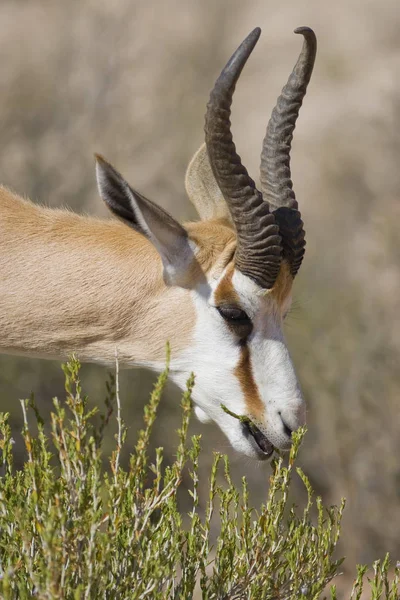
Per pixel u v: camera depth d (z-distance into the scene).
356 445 28.81
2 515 13.19
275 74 63.12
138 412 30.25
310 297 32.62
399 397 29.36
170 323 16.81
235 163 15.84
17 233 17.09
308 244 39.62
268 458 16.80
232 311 16.55
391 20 66.00
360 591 14.45
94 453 12.73
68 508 12.95
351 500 27.91
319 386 29.88
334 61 61.78
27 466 13.09
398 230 34.12
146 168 43.56
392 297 32.28
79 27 59.22
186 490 28.72
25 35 60.03
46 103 49.12
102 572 12.70
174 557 13.37
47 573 11.77
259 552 13.95
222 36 65.50
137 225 16.12
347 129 51.16
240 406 16.64
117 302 16.81
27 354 17.38
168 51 60.03
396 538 27.39
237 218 16.12
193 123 49.50
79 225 17.39
